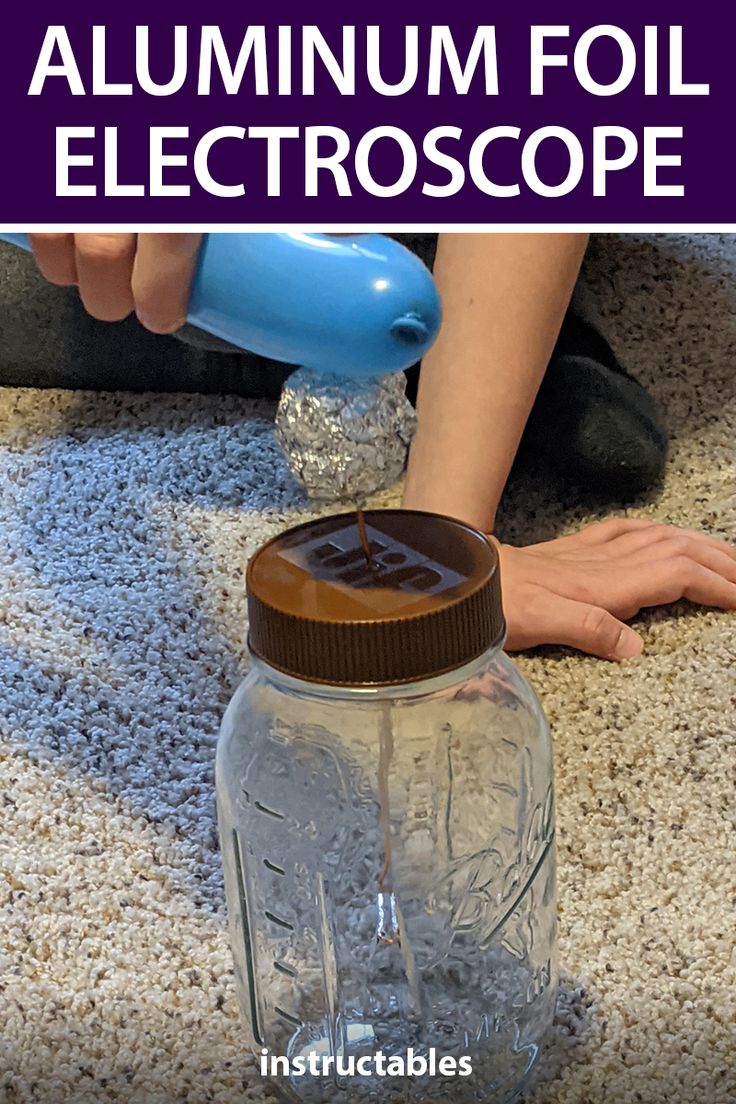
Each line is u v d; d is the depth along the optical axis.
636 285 1.11
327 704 0.49
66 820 0.71
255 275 0.48
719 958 0.61
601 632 0.82
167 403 1.13
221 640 0.85
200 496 1.00
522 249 0.88
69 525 0.97
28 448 1.07
